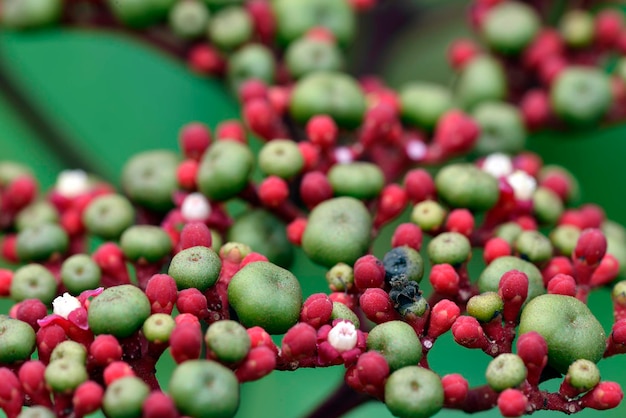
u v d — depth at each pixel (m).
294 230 0.23
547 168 0.27
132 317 0.21
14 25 0.27
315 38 0.26
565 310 0.21
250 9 0.26
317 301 0.21
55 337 0.21
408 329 0.21
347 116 0.25
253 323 0.21
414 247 0.22
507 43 0.27
